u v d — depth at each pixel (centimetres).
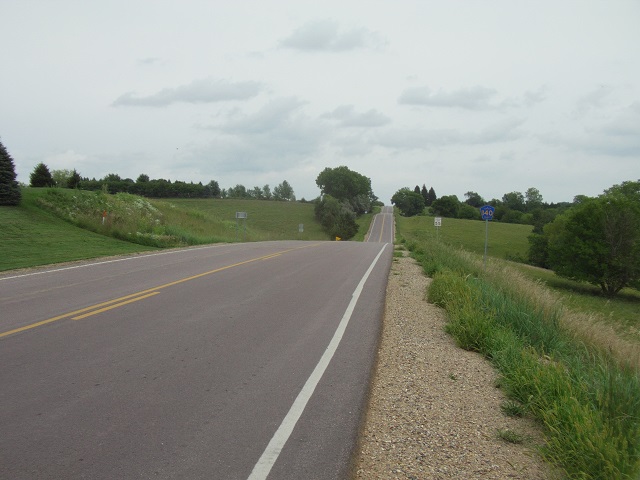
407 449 422
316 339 755
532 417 505
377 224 11400
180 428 436
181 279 1271
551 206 16150
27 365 581
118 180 11025
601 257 4569
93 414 457
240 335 756
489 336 759
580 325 1092
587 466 379
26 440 405
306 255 2133
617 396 503
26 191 2958
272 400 509
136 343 688
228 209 10069
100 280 1218
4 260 1549
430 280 1513
